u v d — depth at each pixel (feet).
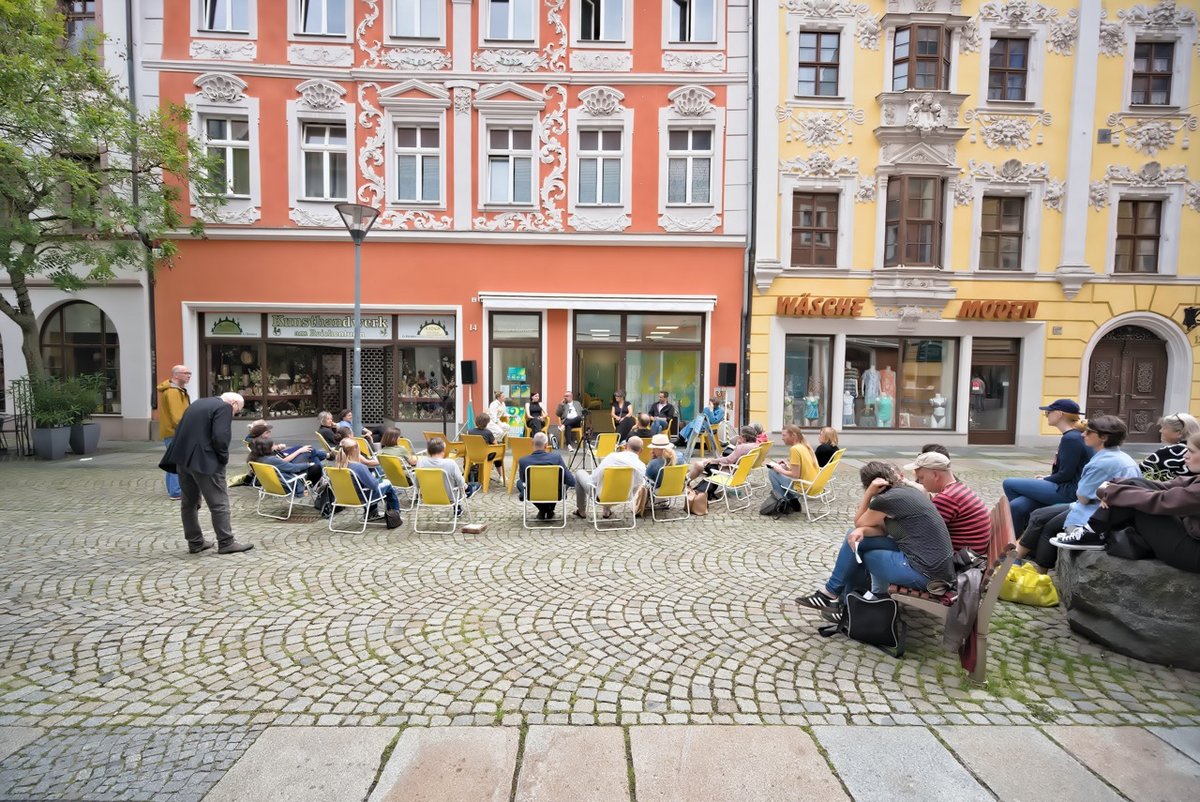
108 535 20.56
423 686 10.70
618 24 44.01
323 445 28.96
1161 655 11.44
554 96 43.57
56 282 34.65
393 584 16.06
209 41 41.91
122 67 41.65
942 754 8.72
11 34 30.89
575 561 18.22
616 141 44.57
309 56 42.50
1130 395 47.16
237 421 44.80
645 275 44.75
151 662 11.55
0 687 10.57
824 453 26.05
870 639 12.26
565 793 7.78
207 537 20.34
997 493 29.58
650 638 12.77
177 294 43.16
